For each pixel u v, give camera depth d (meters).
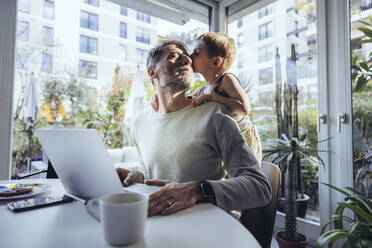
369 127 1.52
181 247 0.37
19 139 2.29
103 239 0.40
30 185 0.79
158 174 0.93
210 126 0.83
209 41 1.14
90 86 2.74
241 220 0.88
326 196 1.70
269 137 2.12
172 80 0.93
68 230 0.44
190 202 0.56
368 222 1.20
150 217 0.50
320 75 1.74
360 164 1.55
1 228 0.44
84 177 0.55
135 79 2.66
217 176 0.89
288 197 1.65
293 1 1.97
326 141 1.71
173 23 2.49
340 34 1.64
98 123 2.80
